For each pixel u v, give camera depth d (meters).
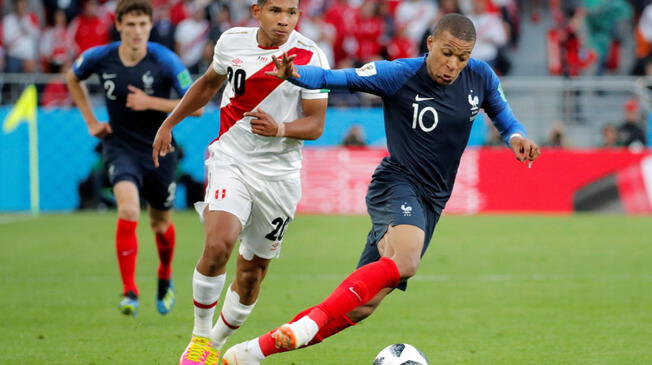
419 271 34.97
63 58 64.75
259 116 17.69
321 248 40.97
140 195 26.72
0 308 27.62
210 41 59.97
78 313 26.89
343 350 22.28
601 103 60.00
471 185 54.72
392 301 29.00
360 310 17.94
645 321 25.80
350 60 63.00
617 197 53.84
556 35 67.69
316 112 18.55
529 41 73.69
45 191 56.25
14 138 55.84
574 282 32.44
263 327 24.88
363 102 58.09
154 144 20.22
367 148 55.38
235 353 17.44
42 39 65.69
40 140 56.03
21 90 58.44
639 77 65.06
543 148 55.72
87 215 53.94
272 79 18.78
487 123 55.84
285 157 19.19
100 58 26.73
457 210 54.75
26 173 55.91
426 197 18.98
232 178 18.94
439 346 22.69
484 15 63.66
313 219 52.16
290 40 19.02
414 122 18.67
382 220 18.39
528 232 46.25
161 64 26.94
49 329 24.56
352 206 55.22
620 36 72.75
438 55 17.89
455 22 17.75
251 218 19.31
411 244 17.55
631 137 56.03
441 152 18.86
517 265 36.28
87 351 21.86
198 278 18.53
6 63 64.56
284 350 17.33
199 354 18.95
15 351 21.84
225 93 19.58
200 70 59.72
